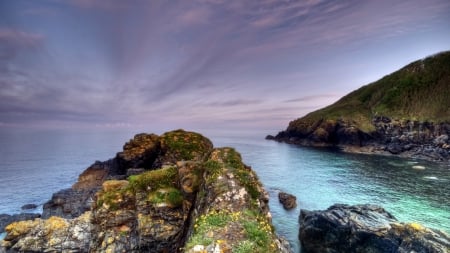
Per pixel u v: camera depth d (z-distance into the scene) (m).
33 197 65.06
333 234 36.84
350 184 73.56
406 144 134.25
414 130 138.25
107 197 21.06
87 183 66.19
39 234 32.84
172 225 18.98
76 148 186.25
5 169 102.62
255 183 17.89
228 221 12.41
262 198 17.80
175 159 48.53
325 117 182.25
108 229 19.86
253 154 142.25
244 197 15.21
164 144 52.03
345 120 164.62
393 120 151.50
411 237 28.05
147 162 61.91
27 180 83.25
